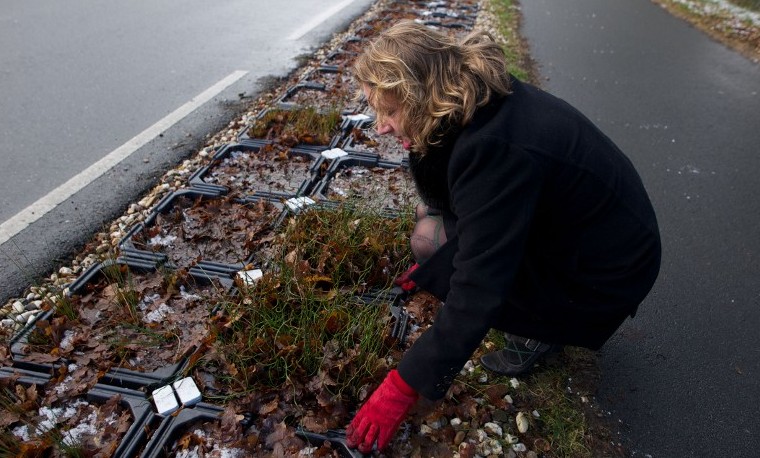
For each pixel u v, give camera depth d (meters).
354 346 2.17
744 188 3.80
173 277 2.45
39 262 2.70
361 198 3.05
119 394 1.95
